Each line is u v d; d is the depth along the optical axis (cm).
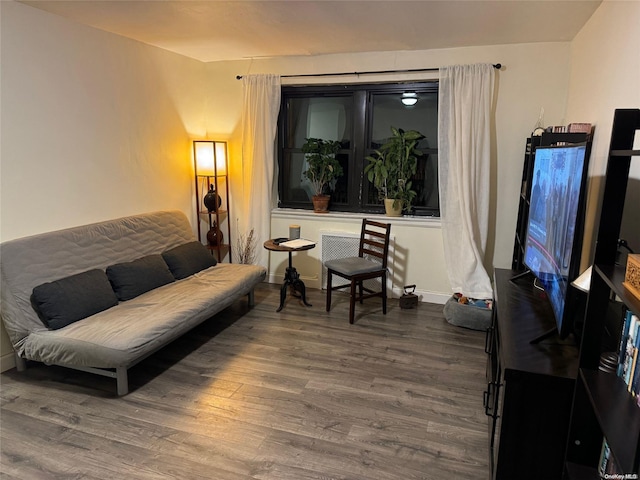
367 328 345
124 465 192
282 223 445
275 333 334
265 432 215
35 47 272
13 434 211
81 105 308
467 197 362
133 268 314
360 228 419
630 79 195
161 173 395
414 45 359
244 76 423
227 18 291
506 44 352
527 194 295
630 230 180
